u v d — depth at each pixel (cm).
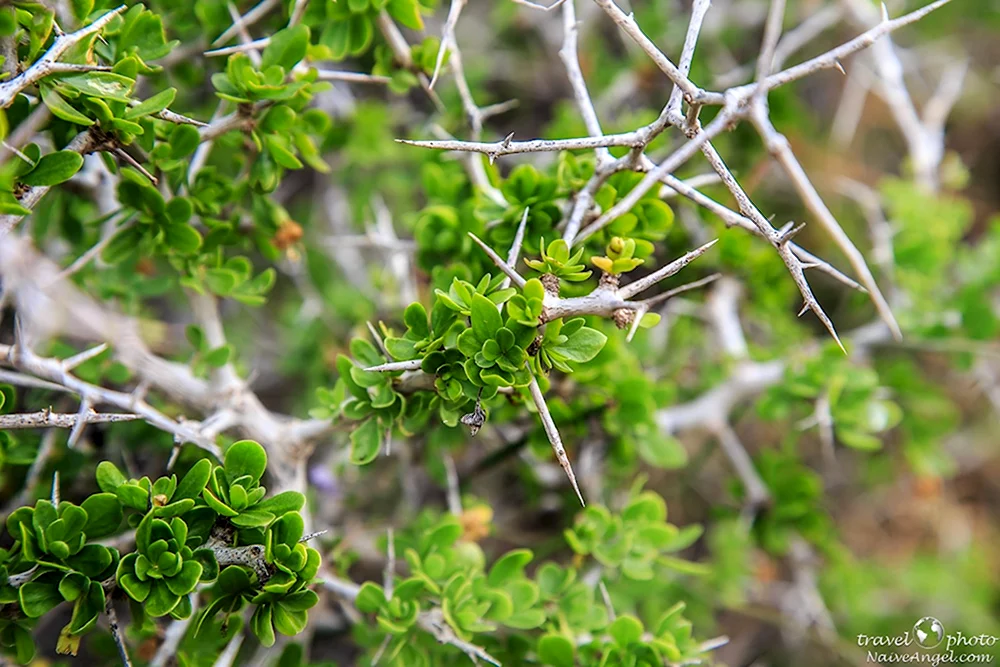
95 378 52
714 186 59
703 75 69
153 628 45
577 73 48
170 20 53
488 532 53
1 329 53
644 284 43
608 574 53
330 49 50
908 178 72
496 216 49
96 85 45
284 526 44
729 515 61
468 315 44
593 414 52
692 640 50
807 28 68
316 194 75
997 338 65
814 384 56
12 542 51
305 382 65
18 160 45
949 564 74
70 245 54
